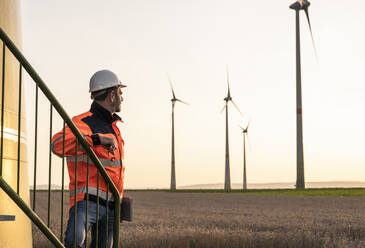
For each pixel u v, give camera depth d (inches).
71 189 203.9
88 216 199.0
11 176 226.2
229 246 370.6
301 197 2027.6
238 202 1578.5
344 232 498.6
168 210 1050.7
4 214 212.8
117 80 216.7
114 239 208.4
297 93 2603.3
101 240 212.2
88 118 208.5
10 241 214.4
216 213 919.0
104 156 204.4
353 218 735.7
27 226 229.6
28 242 230.2
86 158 202.7
